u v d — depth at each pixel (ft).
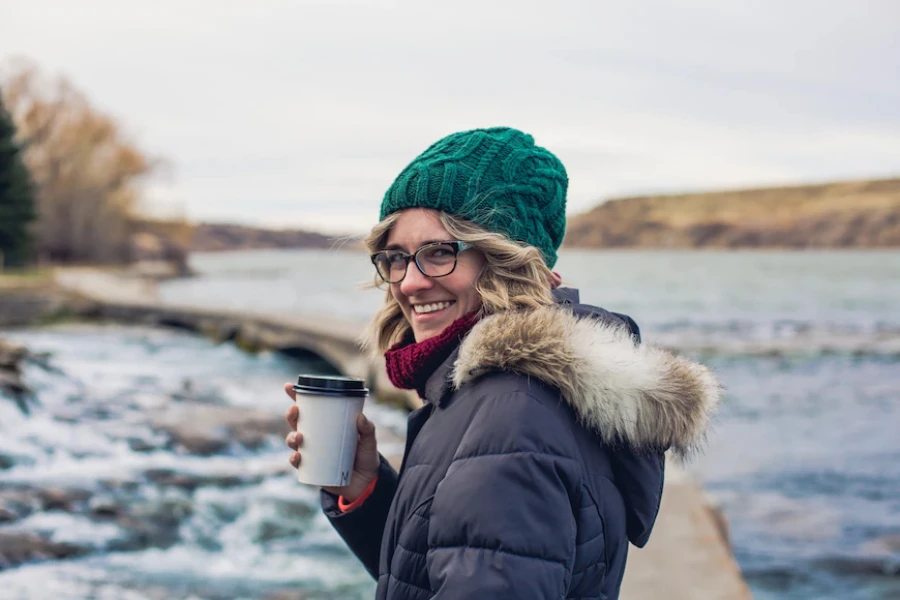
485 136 5.44
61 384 38.55
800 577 24.59
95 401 35.63
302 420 5.69
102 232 219.61
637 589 12.68
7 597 17.35
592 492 4.61
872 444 43.65
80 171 213.66
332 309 155.74
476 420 4.59
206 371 61.36
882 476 36.83
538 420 4.46
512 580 4.11
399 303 5.65
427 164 5.34
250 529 23.00
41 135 208.95
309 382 5.68
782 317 132.16
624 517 4.83
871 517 30.78
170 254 305.53
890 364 75.87
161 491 25.34
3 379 32.35
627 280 278.87
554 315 4.80
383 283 6.09
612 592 4.86
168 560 20.49
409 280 5.31
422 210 5.35
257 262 634.02
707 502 17.95
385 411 45.27
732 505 32.35
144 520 22.52
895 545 27.50
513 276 5.19
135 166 223.10
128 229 232.73
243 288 242.17
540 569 4.16
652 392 4.65
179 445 30.30
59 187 211.61
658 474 5.00
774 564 25.72
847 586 23.88
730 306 159.22
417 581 4.74
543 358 4.56
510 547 4.17
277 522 23.62
